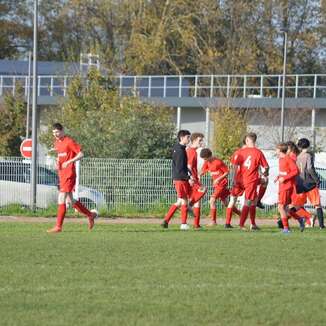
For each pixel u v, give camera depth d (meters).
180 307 29.55
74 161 55.22
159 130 94.94
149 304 29.94
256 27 192.00
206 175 77.12
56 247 45.22
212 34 189.50
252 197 59.75
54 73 175.12
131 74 187.50
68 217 74.88
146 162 78.56
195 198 60.84
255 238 52.03
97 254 42.47
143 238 51.00
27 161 79.06
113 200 78.19
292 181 57.44
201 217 76.19
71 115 119.44
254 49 188.38
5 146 141.00
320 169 83.31
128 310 28.91
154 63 189.00
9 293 31.55
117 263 39.44
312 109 152.12
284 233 56.72
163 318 27.80
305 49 198.25
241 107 154.38
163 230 58.34
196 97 158.25
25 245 46.06
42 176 79.19
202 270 37.66
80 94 122.12
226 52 189.12
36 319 27.34
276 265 39.75
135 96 116.62
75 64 150.88
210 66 184.62
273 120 152.50
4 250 43.66
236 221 71.94
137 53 186.50
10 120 144.75
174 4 188.62
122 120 95.19
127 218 75.31
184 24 188.12
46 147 125.06
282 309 29.53
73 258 40.88
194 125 161.25
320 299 31.39
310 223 63.75
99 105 120.56
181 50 191.25
